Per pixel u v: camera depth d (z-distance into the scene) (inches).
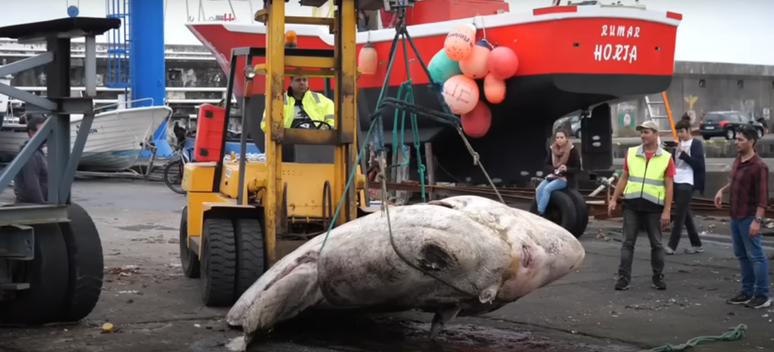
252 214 285.7
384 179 216.8
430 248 199.2
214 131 336.2
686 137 406.3
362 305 226.4
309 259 227.6
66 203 242.1
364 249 209.5
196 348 223.8
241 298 242.8
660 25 499.8
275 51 270.2
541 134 543.5
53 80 236.8
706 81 1758.1
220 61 597.3
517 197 503.8
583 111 539.5
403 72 534.6
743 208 289.9
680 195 405.4
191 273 328.8
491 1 567.2
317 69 278.7
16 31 242.8
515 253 205.9
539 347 232.5
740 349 233.0
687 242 462.6
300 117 295.7
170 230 486.0
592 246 438.6
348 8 271.0
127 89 1005.2
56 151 238.5
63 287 243.0
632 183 320.2
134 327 247.6
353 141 275.4
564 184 442.9
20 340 230.5
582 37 483.5
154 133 894.4
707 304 294.5
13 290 244.7
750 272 293.3
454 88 499.2
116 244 424.5
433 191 542.9
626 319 269.7
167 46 1284.4
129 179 862.5
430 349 228.1
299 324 253.9
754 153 290.7
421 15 561.3
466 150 580.7
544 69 486.6
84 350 220.2
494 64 489.4
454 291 211.0
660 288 320.2
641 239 470.6
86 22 229.1
